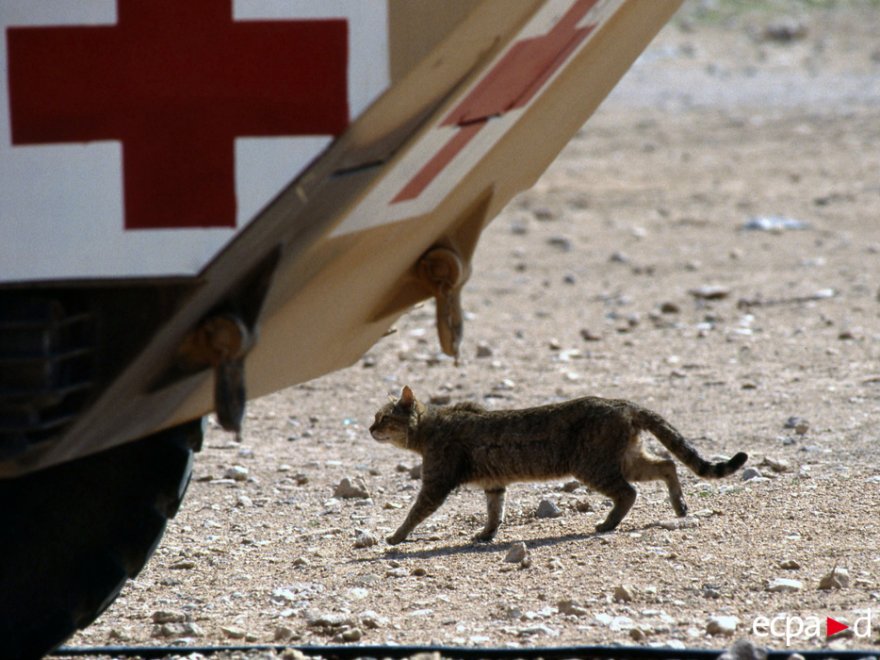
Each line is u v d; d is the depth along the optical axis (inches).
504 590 581.6
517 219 2055.9
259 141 348.8
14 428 361.1
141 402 400.5
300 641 537.6
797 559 590.6
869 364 1067.9
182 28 343.0
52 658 535.5
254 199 350.0
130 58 342.3
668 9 497.0
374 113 351.3
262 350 442.0
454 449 691.4
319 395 1082.1
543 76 438.6
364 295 480.7
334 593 602.9
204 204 349.1
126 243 347.9
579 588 573.6
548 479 685.3
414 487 812.6
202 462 887.1
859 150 2493.8
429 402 1029.8
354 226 407.2
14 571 470.3
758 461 788.6
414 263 503.2
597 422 670.5
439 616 552.7
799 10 4323.3
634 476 683.4
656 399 992.9
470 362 1176.2
